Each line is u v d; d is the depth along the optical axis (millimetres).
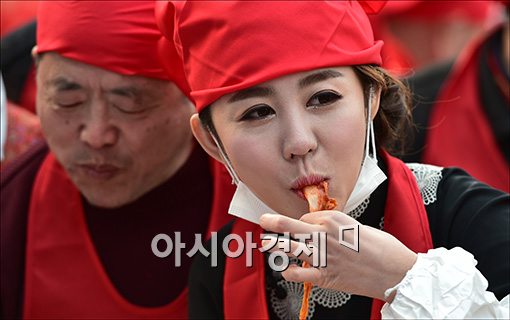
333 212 4035
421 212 4535
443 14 9953
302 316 4234
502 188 7500
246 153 4238
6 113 6410
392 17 9945
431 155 7477
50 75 5391
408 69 5504
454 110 7633
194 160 5754
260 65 4172
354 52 4262
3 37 7578
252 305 4785
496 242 4355
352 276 4035
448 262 4016
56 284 5723
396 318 3955
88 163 5469
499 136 7523
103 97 5352
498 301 4066
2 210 5859
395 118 4766
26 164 5977
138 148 5461
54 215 5809
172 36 4797
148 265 5723
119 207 5723
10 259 5754
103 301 5715
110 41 5266
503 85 7598
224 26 4246
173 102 5469
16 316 5750
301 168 4188
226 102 4273
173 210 5754
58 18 5328
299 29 4191
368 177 4406
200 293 5059
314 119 4191
